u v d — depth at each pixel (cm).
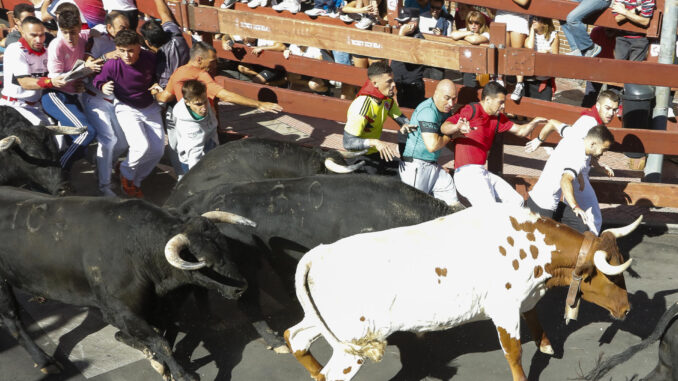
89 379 502
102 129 731
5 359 523
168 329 509
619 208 749
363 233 456
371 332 430
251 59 857
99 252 459
